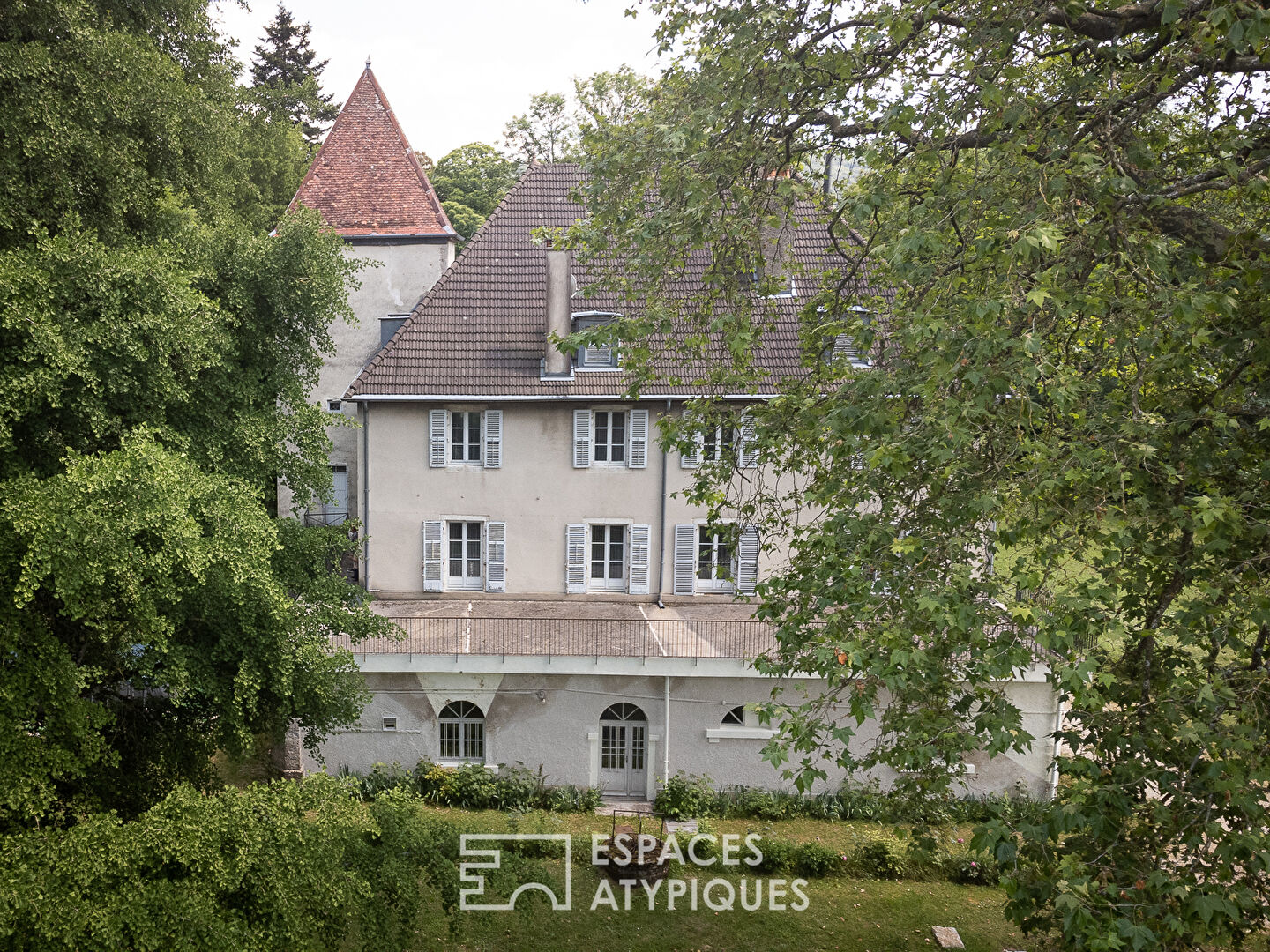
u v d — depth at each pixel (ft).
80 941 26.00
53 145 35.29
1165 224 29.37
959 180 29.35
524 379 71.97
